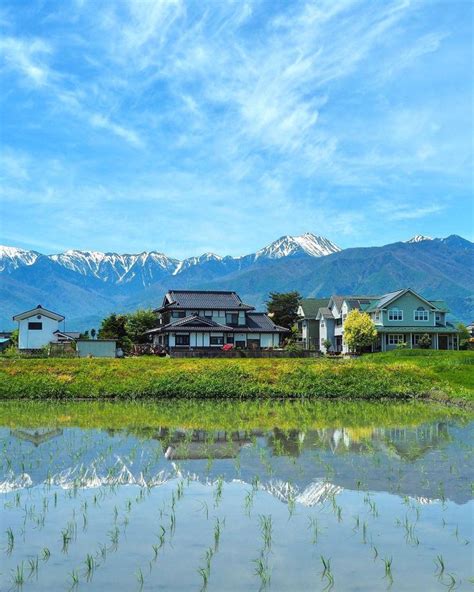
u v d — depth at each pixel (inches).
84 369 1615.4
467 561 403.5
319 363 1736.0
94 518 495.2
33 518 495.2
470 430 975.6
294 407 1325.0
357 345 2871.6
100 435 921.5
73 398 1469.0
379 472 660.1
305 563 401.4
